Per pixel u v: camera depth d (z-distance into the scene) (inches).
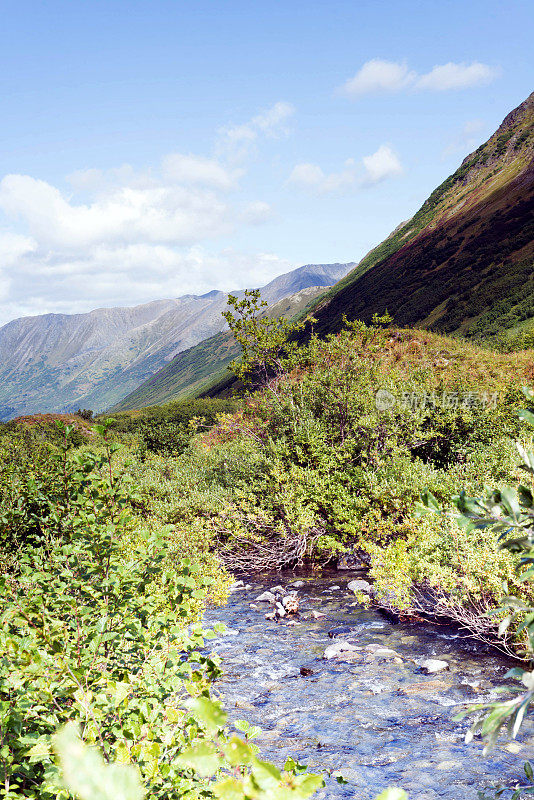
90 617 140.7
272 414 622.8
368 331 717.9
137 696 119.6
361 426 575.5
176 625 139.6
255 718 252.4
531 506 58.6
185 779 92.8
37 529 325.4
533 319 2447.1
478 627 309.9
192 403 2262.6
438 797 181.5
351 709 254.4
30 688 105.2
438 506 63.1
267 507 552.7
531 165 4658.0
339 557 528.7
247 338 649.6
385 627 360.2
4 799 88.0
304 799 42.6
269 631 373.4
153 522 467.5
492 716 47.1
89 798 33.4
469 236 4318.4
